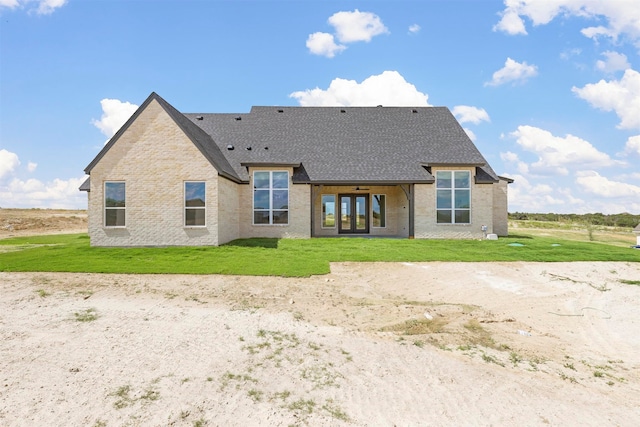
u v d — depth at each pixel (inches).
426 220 786.2
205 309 322.7
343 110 1011.3
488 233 789.2
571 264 527.5
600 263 532.7
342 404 183.5
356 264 522.0
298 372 214.2
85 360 217.8
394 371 221.3
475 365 235.0
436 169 795.4
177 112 713.6
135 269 459.8
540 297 394.6
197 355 230.7
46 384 188.9
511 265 521.7
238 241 700.0
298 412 174.1
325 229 901.8
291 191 783.1
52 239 940.6
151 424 159.3
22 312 301.0
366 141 887.1
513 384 212.4
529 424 173.9
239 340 257.4
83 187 764.6
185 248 608.1
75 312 304.0
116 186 624.1
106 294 359.6
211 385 194.9
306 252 595.8
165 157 625.3
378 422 169.8
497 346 270.2
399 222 890.7
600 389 212.4
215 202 629.6
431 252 603.8
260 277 440.1
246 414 170.6
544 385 213.8
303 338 266.5
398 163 815.7
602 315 345.4
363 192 909.2
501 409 185.6
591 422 178.4
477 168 827.4
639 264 528.7
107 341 247.1
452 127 933.2
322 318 312.0
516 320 329.7
